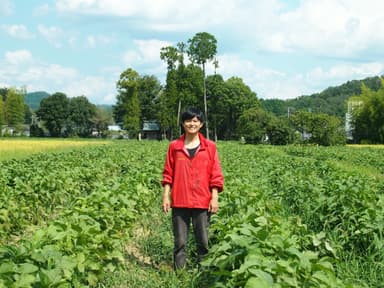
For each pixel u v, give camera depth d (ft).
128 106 346.13
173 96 311.06
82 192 50.06
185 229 26.30
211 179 26.09
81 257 20.80
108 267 23.80
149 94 382.22
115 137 414.62
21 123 416.26
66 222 23.97
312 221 32.50
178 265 26.08
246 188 37.32
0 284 15.97
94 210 28.81
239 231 22.35
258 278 15.64
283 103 583.58
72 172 50.39
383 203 32.68
